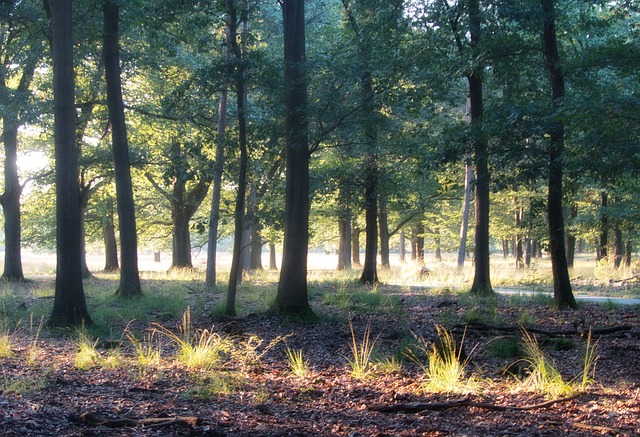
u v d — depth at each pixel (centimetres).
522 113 1194
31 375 761
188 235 3312
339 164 2267
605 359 894
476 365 848
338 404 673
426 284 2452
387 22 1634
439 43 1633
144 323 1299
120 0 1473
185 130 2314
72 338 1092
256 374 823
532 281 2523
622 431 559
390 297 1738
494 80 1678
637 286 2294
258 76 1401
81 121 2234
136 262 1808
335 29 2336
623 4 1427
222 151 1908
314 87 1350
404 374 817
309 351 1007
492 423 593
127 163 1794
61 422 559
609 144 970
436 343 896
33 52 1753
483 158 1330
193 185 3231
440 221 3925
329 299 1695
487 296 1816
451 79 1501
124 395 686
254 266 3672
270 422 590
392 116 1714
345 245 3631
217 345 923
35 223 3403
